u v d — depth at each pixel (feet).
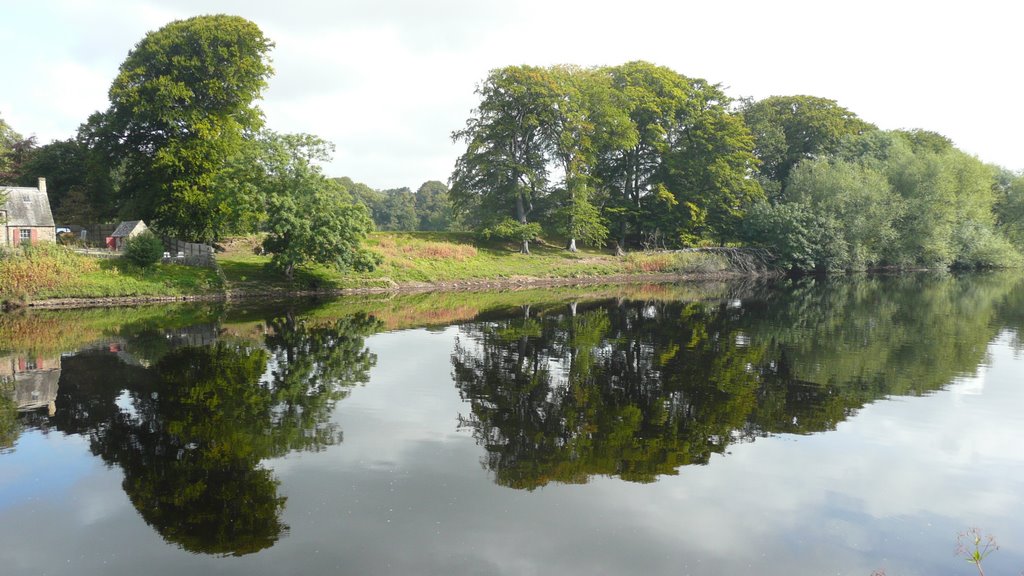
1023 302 104.99
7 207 133.08
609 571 22.36
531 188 174.29
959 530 25.84
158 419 40.09
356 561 22.97
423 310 96.22
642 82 181.27
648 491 29.32
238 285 115.03
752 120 211.41
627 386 48.57
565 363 56.90
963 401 44.37
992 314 89.61
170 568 22.67
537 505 27.76
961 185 195.31
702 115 180.86
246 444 35.47
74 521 26.48
